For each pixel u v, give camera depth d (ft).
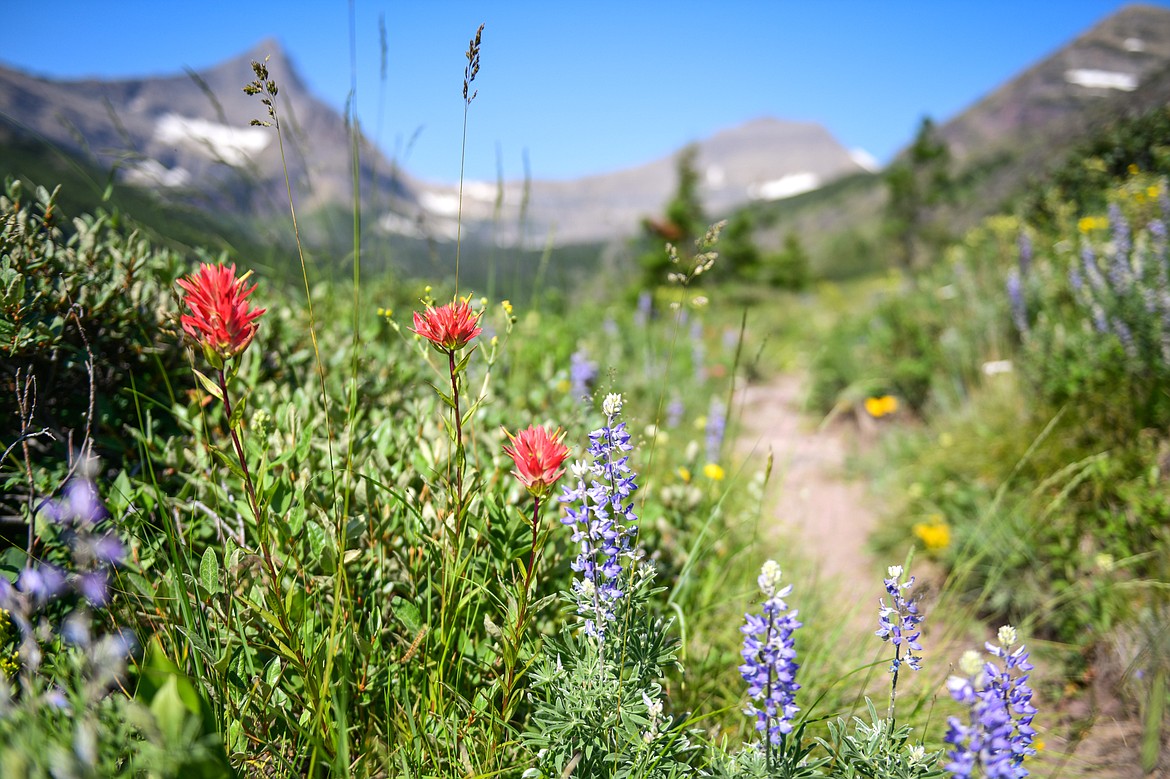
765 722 4.43
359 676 5.47
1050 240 20.51
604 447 5.13
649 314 25.73
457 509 5.14
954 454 14.25
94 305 6.98
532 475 4.71
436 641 5.72
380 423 7.55
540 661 5.55
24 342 6.13
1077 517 10.53
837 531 13.98
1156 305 12.03
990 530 10.89
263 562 4.72
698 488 9.77
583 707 4.96
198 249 8.62
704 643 7.94
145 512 6.06
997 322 18.85
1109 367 12.22
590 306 25.18
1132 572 9.37
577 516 5.11
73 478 5.90
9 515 6.43
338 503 6.18
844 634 9.29
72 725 3.93
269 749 4.74
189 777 3.39
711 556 9.10
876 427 19.71
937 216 67.15
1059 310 16.17
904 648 8.65
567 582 6.64
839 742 4.99
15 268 6.48
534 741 5.03
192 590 5.46
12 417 6.64
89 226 7.73
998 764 3.66
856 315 32.19
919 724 7.11
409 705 5.11
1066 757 7.11
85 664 4.46
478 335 4.87
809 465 17.53
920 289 26.61
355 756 5.32
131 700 4.41
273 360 8.77
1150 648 7.24
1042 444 12.20
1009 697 4.42
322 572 5.79
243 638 5.10
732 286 66.49
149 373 7.74
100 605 5.43
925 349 20.44
